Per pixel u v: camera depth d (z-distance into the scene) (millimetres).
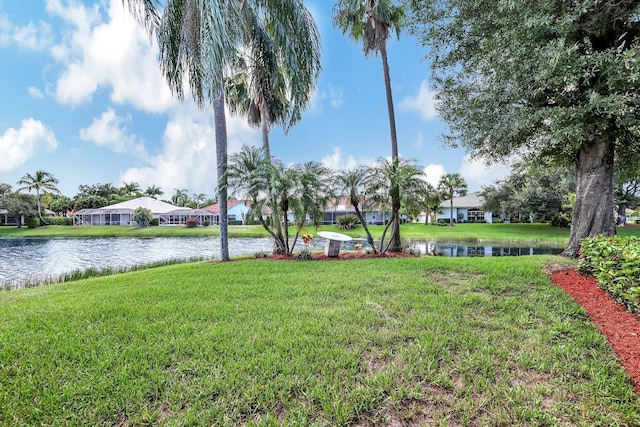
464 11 6371
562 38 4473
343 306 4023
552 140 5984
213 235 34688
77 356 2727
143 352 2781
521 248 17969
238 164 9859
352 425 1882
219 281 5887
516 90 5469
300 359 2607
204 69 5664
